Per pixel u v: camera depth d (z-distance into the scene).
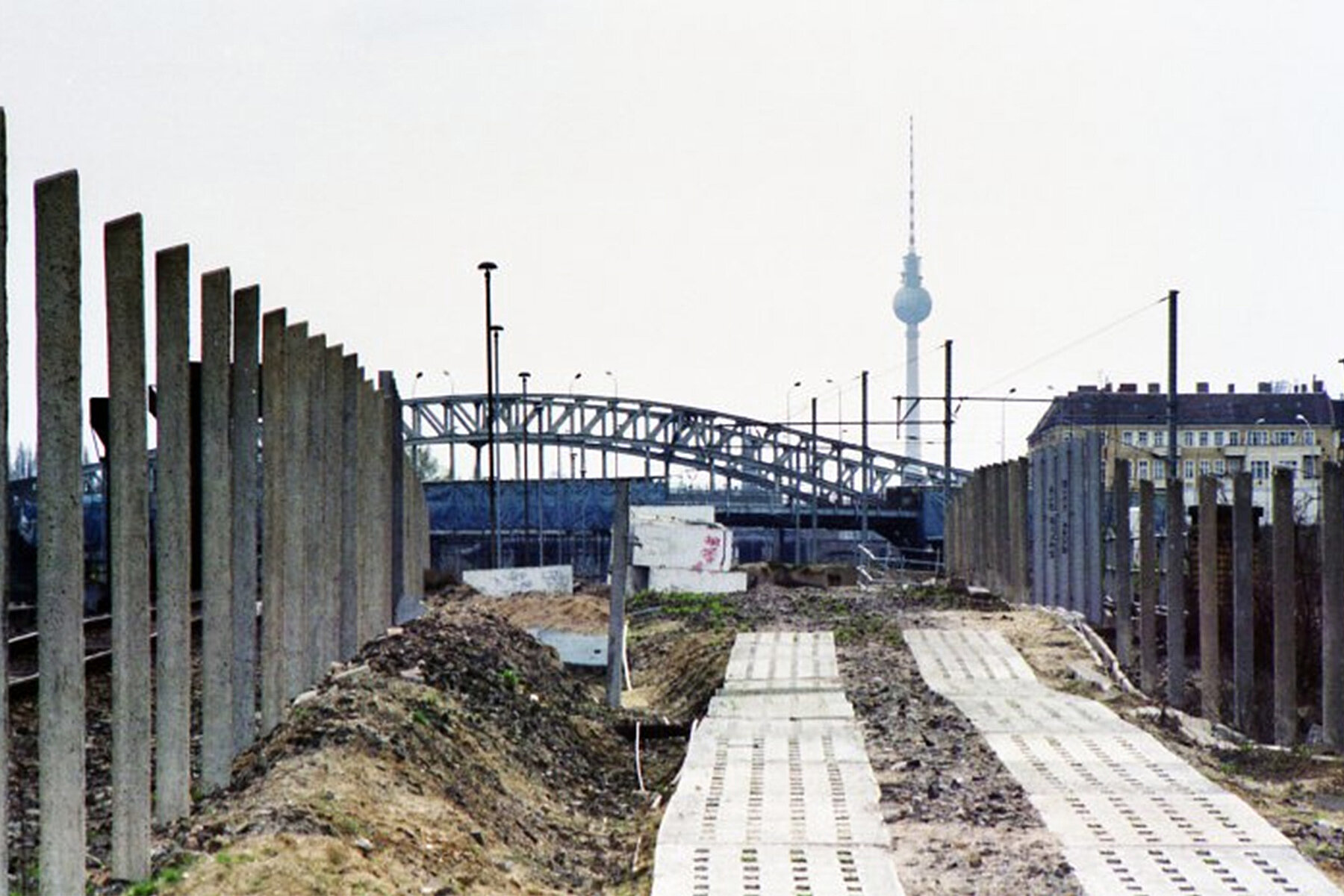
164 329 17.78
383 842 16.59
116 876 15.75
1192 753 26.41
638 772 27.45
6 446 13.88
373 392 30.81
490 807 20.81
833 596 60.81
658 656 47.59
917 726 27.92
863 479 117.94
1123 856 17.58
